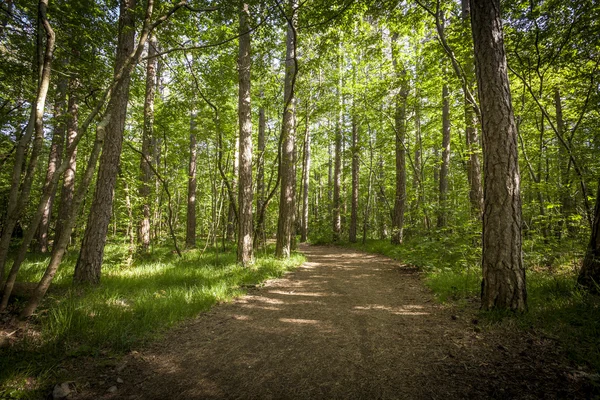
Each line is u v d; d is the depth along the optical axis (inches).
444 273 261.7
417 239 362.9
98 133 148.3
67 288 206.2
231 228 653.3
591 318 125.8
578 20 224.5
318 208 1196.5
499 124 154.5
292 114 423.5
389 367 108.9
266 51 353.1
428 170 769.6
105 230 237.3
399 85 467.8
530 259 244.8
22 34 238.7
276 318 170.1
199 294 204.4
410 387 94.9
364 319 165.8
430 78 407.2
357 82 554.6
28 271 257.4
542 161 336.8
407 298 210.4
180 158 603.8
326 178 1317.7
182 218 915.4
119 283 230.8
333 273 320.5
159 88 639.1
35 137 150.7
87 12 259.1
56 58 258.8
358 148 629.9
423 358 114.3
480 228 277.4
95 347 122.3
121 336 129.4
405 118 514.0
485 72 158.2
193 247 563.5
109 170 239.1
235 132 511.2
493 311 148.9
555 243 248.8
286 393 94.6
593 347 105.8
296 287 251.6
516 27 250.7
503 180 153.7
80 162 561.3
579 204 280.8
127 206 363.3
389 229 716.0
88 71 277.3
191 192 597.0
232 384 100.3
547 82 310.8
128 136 449.4
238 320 166.9
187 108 408.2
